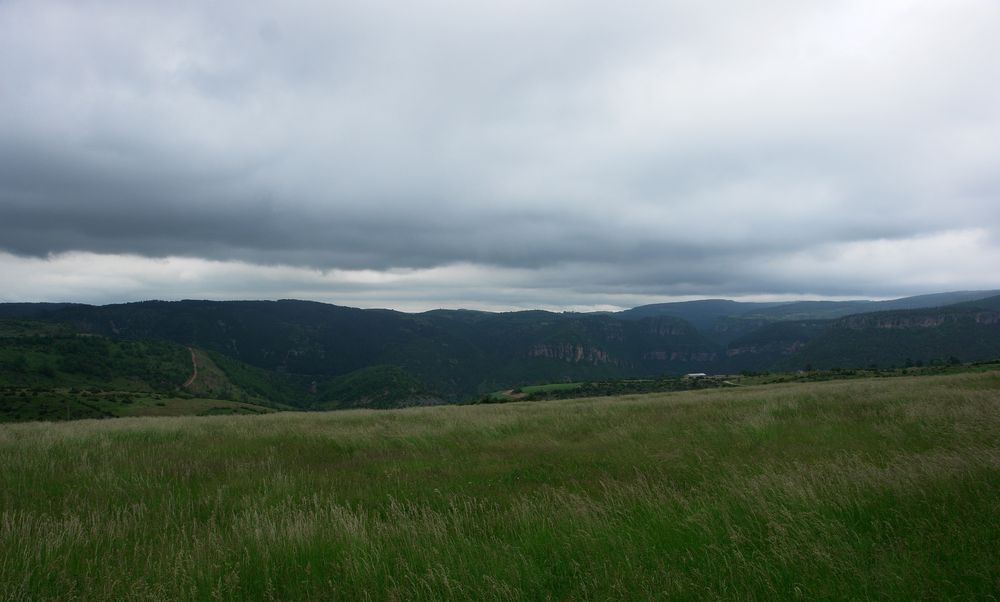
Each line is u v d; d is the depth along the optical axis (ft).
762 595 14.56
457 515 22.80
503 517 22.66
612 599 14.70
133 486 29.89
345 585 16.30
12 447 42.01
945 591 14.21
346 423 60.54
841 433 38.70
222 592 16.07
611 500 23.49
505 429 51.62
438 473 33.35
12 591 15.93
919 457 26.03
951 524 17.66
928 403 48.39
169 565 17.65
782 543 16.96
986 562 15.16
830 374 214.90
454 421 57.93
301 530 20.24
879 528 18.16
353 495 28.07
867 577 14.94
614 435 44.39
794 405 56.29
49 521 22.36
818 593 14.47
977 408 41.96
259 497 27.27
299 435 49.39
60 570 17.57
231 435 50.83
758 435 40.06
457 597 15.16
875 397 58.70
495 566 16.92
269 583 16.02
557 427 51.72
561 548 18.29
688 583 15.29
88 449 41.19
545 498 24.38
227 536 20.65
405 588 15.74
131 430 54.19
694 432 43.80
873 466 25.18
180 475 33.35
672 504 22.31
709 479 27.20
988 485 20.85
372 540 19.61
